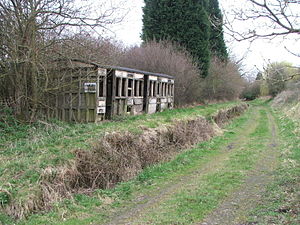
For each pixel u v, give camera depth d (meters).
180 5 25.23
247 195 6.62
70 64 10.79
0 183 5.91
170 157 10.38
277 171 8.59
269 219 5.07
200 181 7.83
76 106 11.69
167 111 17.56
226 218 5.35
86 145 8.16
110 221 5.50
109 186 7.52
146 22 26.31
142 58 22.11
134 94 14.88
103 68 11.68
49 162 6.94
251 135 16.16
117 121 11.88
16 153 7.50
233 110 26.22
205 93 30.14
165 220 5.34
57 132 9.38
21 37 9.50
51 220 5.45
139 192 7.16
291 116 22.00
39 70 10.34
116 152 8.46
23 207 5.59
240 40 5.15
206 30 26.55
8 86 10.39
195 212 5.70
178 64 22.27
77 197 6.61
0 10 9.27
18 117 10.16
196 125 14.19
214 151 11.83
